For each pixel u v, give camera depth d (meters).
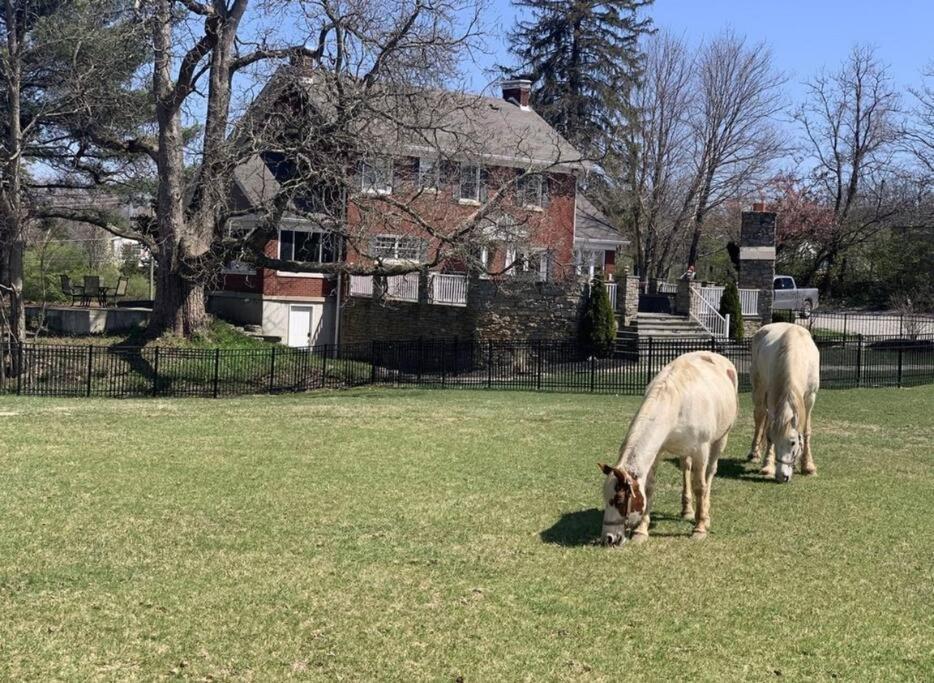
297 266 29.98
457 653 7.62
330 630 8.02
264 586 8.98
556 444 16.61
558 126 56.91
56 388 27.59
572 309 34.56
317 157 28.09
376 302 37.53
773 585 9.30
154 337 32.78
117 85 31.62
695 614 8.51
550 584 9.16
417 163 35.06
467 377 31.78
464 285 36.19
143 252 54.22
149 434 16.98
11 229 29.34
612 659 7.57
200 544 10.26
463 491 12.88
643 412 10.30
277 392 28.44
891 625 8.37
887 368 30.53
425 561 9.80
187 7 29.70
